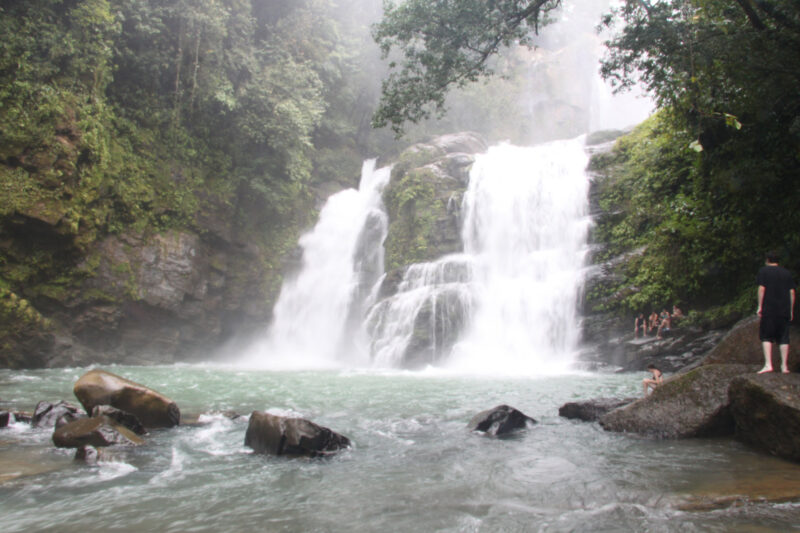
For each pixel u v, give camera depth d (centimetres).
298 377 1905
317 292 3155
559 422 974
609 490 548
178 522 483
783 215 1217
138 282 2364
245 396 1392
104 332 2311
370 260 3161
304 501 541
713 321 1780
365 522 477
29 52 1978
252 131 2766
